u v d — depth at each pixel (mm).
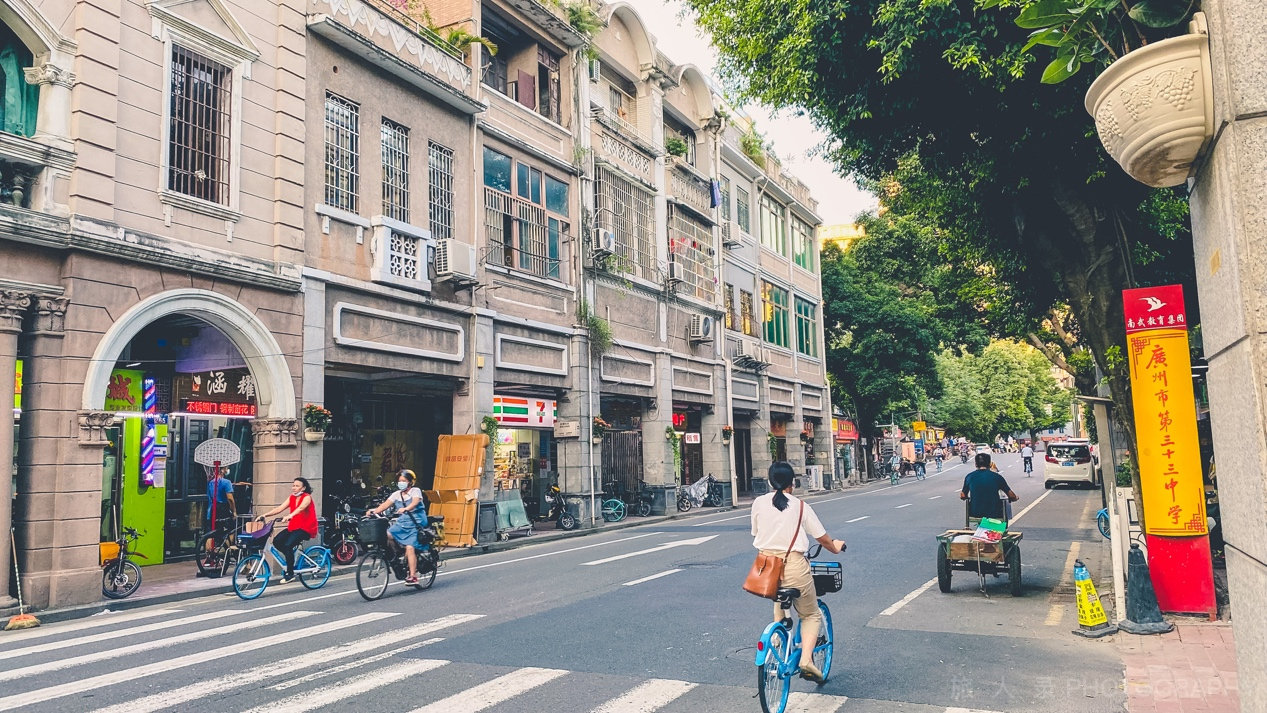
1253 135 3221
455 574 12812
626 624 8461
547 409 20688
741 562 12938
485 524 17484
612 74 25094
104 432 10922
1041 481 40688
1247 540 3406
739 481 33375
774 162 35031
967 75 8719
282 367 13531
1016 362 71875
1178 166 3746
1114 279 9102
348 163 15484
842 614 8906
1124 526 9211
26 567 10148
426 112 17266
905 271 36219
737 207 31500
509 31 20391
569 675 6559
